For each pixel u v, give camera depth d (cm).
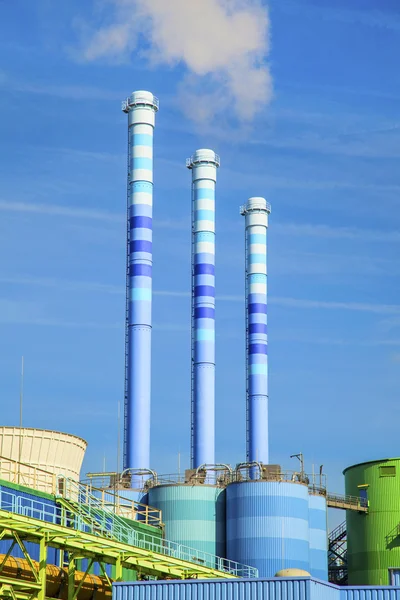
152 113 15112
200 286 15562
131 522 10294
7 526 7050
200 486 11544
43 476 9656
